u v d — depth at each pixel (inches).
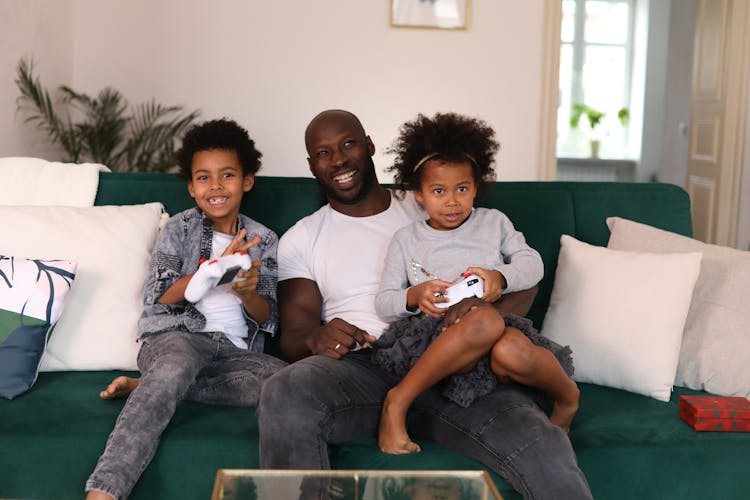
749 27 179.0
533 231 86.6
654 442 63.6
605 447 62.7
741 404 67.4
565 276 80.9
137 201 85.3
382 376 68.7
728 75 182.1
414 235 75.3
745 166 183.3
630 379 73.9
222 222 79.9
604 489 62.8
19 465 61.2
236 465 62.0
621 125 310.2
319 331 71.2
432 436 65.6
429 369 62.6
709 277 78.2
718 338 75.2
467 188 74.1
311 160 80.7
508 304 72.7
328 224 81.0
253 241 73.6
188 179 80.1
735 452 63.9
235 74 171.6
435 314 67.0
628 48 307.0
